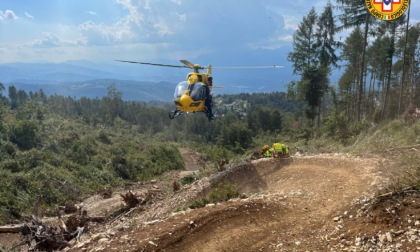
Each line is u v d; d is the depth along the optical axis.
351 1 29.02
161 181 30.80
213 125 97.44
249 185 14.10
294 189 11.09
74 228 13.55
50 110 80.38
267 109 79.06
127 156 39.44
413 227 5.97
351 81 49.50
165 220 7.88
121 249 6.49
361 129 23.86
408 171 8.07
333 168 12.80
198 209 8.58
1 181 22.86
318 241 6.70
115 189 28.50
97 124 82.81
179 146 72.75
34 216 11.62
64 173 28.08
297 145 23.66
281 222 7.96
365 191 8.77
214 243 6.95
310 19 36.41
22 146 34.16
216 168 18.98
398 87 47.94
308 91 34.50
